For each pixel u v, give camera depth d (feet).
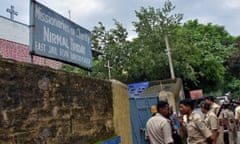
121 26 71.92
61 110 15.92
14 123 12.27
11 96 12.26
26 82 13.29
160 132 17.24
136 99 33.32
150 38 75.05
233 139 34.27
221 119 27.55
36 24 17.04
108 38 71.10
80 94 18.25
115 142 22.12
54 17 18.95
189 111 19.98
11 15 56.08
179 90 60.49
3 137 11.60
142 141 32.55
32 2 16.81
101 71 68.49
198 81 91.35
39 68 14.34
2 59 11.98
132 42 73.92
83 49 23.12
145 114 34.88
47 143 14.38
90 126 19.10
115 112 23.70
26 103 13.15
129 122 27.27
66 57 20.24
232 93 134.62
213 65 99.66
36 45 16.96
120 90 25.58
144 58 71.26
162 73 74.54
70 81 17.22
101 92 21.47
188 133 19.95
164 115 18.11
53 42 18.69
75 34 21.90
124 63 70.54
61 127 15.74
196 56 84.48
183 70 76.38
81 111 18.15
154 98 39.32
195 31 112.88
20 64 13.02
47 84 14.89
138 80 73.92
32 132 13.33
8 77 12.21
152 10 76.89
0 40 46.16
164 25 75.97
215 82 104.06
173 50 75.10
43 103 14.39
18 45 49.83
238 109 39.47
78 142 17.34
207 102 28.19
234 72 139.54
